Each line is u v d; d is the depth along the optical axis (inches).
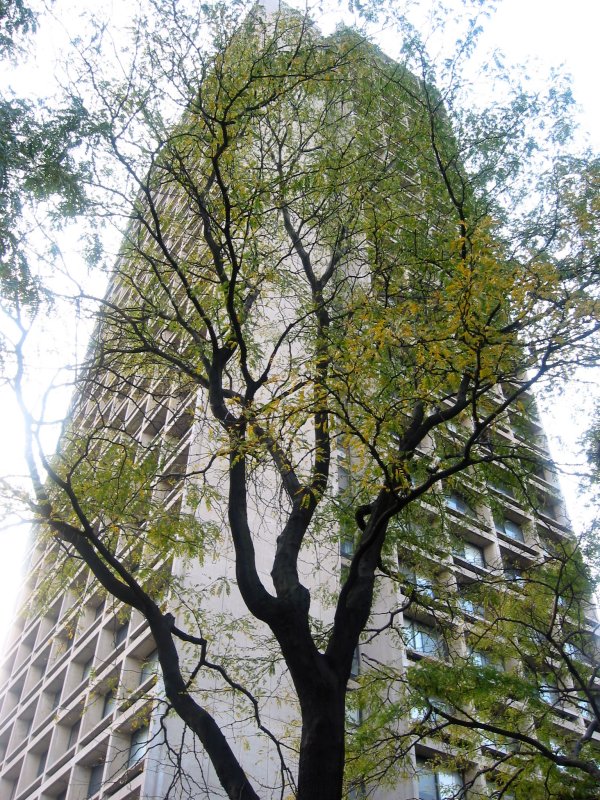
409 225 475.2
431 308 432.5
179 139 466.6
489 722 545.3
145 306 488.7
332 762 302.7
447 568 553.0
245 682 524.7
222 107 444.5
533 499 541.6
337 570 649.6
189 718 343.0
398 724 607.5
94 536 389.1
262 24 497.4
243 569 353.4
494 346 359.9
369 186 490.6
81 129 449.4
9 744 1384.1
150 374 506.3
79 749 1053.2
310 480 398.9
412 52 520.7
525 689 501.0
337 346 399.9
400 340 369.7
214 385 405.4
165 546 476.1
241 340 392.2
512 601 571.2
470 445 360.5
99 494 459.2
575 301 360.5
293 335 471.5
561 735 530.0
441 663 525.3
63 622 553.6
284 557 369.4
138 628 1010.1
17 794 1220.5
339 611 352.8
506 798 593.9
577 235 421.7
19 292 424.8
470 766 584.4
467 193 493.4
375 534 362.3
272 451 375.6
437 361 362.6
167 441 516.7
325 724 310.5
